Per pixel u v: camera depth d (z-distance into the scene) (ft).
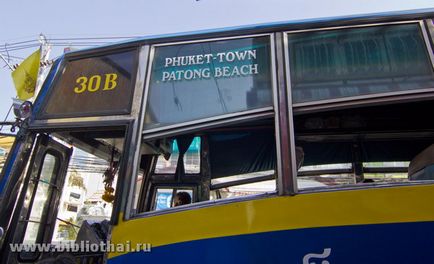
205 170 12.35
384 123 10.77
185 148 12.36
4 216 7.37
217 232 6.04
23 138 7.80
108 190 10.48
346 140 11.23
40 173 8.44
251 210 6.08
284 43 7.39
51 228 8.91
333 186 6.09
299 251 5.66
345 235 5.65
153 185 12.57
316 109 6.68
